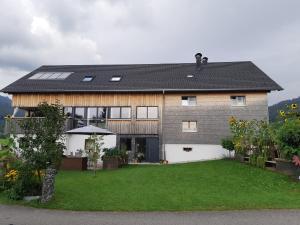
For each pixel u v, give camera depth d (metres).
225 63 31.84
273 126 16.59
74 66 33.25
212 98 25.72
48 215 9.00
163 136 25.80
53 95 26.92
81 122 26.47
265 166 16.70
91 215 8.98
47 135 11.55
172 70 30.30
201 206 9.80
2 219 8.56
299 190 12.13
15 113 27.02
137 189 12.44
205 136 25.42
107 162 20.14
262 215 8.72
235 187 12.75
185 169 16.98
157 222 8.18
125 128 26.06
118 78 28.59
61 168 19.09
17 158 12.19
